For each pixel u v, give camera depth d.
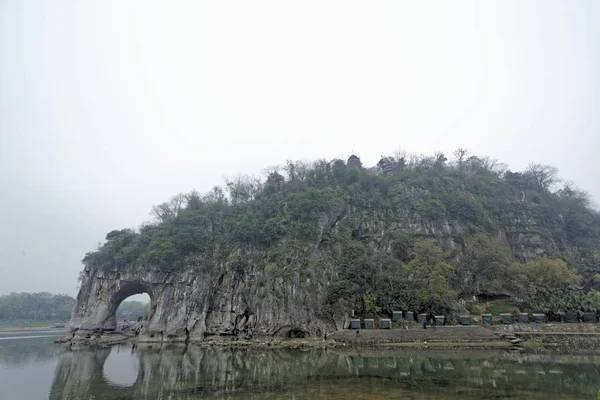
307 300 58.62
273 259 65.50
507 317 49.31
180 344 61.25
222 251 73.69
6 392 25.45
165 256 71.06
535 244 73.50
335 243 69.81
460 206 76.81
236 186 92.62
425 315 51.78
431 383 23.95
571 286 54.94
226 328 63.94
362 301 57.56
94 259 81.88
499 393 20.77
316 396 21.38
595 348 39.88
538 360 33.19
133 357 44.69
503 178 97.69
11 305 134.75
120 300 85.38
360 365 32.66
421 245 61.78
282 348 50.34
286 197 79.25
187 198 91.88
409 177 90.81
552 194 92.06
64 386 27.30
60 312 145.88
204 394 22.91
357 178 88.75
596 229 80.25
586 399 19.19
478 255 62.00
